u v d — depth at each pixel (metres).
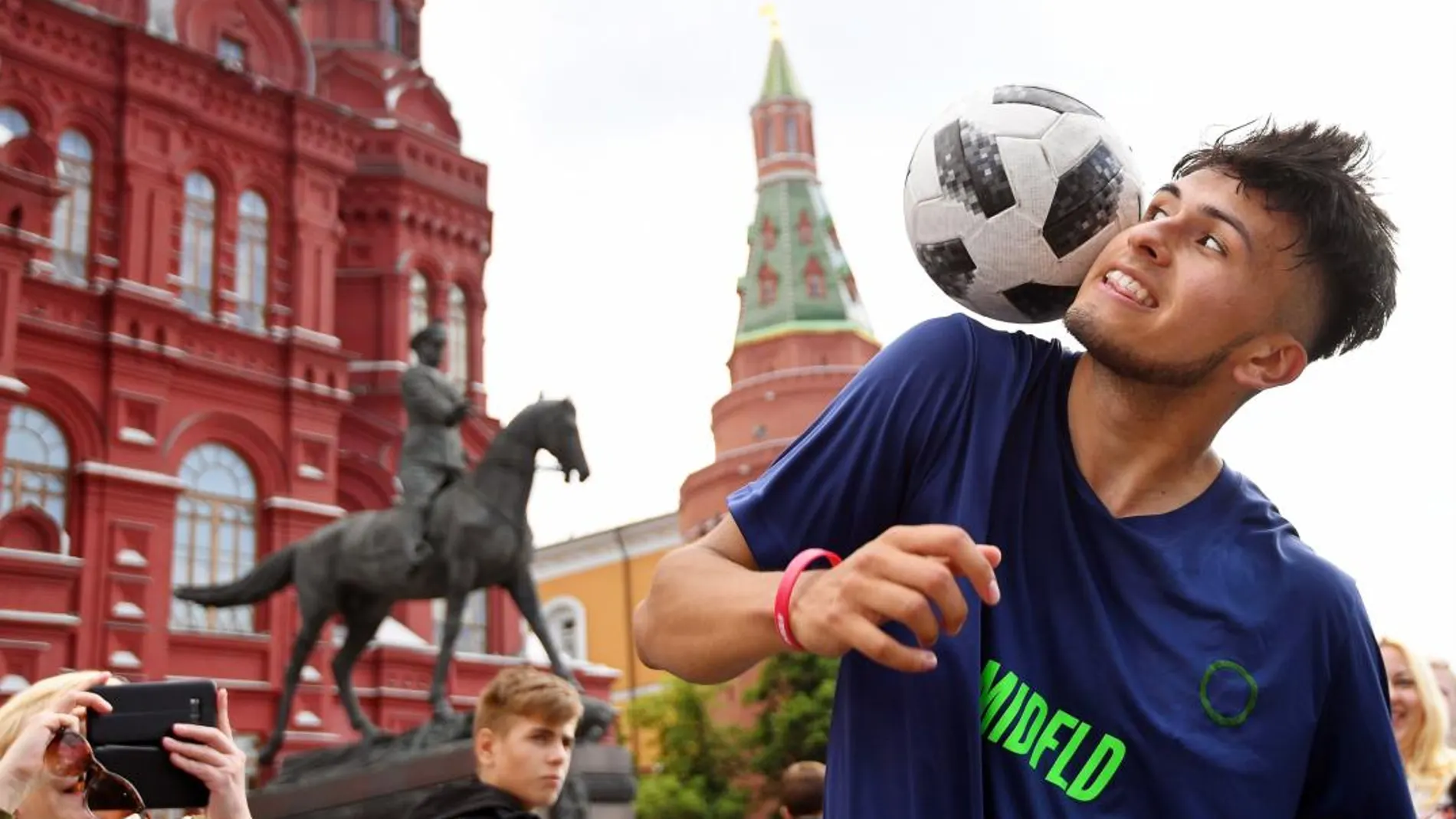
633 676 37.38
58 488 17.92
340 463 22.30
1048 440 1.36
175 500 18.94
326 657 19.92
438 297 24.61
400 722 20.42
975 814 1.22
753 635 1.17
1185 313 1.26
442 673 10.04
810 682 23.66
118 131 19.83
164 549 18.53
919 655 1.02
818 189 38.06
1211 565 1.32
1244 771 1.24
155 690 2.41
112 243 19.41
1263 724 1.26
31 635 16.33
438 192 24.92
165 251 19.86
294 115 22.14
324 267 22.16
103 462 18.30
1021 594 1.31
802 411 34.12
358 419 22.66
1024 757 1.25
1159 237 1.29
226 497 19.94
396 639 21.20
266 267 21.52
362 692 20.11
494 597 23.83
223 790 2.36
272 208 21.77
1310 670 1.30
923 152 1.52
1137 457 1.35
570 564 39.81
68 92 19.41
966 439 1.36
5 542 16.94
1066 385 1.41
